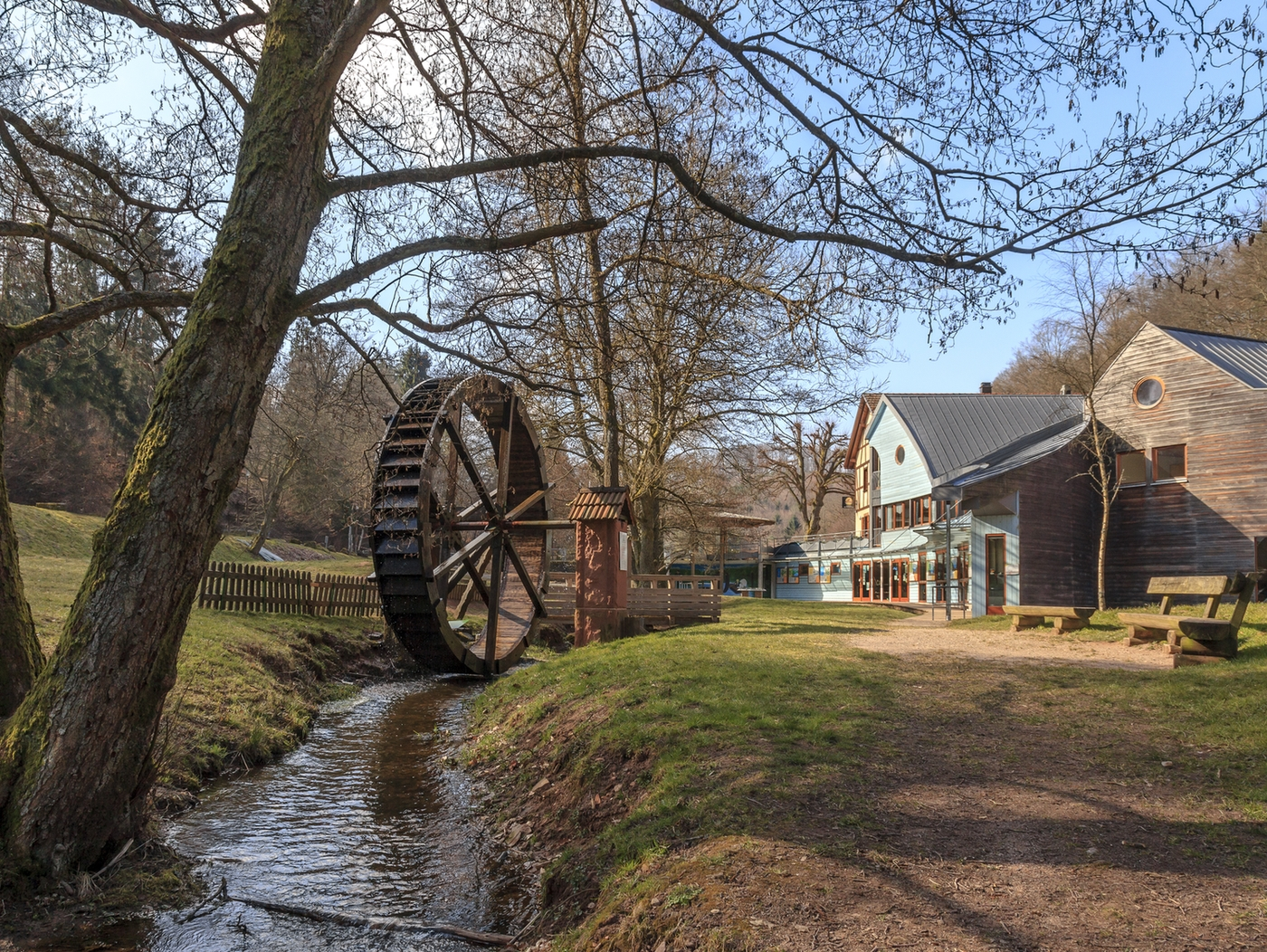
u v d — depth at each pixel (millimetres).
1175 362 21797
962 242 6328
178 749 7863
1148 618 10812
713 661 10156
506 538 18188
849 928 3424
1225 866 3959
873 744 6215
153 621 5188
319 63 5570
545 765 7660
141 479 5152
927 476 29016
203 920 5047
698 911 3725
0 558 5996
